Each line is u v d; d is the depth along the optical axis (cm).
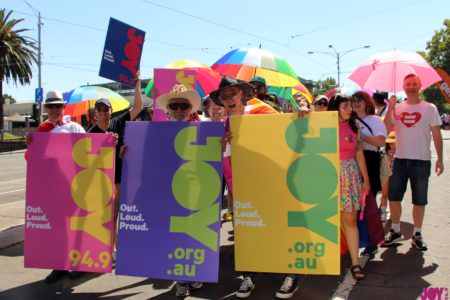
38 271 467
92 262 405
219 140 385
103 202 406
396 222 524
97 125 494
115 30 473
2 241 561
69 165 413
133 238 392
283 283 387
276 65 663
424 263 457
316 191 372
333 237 368
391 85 500
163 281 439
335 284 410
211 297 390
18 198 940
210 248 378
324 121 372
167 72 576
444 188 934
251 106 493
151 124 400
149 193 393
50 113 479
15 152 2966
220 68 673
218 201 380
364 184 425
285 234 378
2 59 3309
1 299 391
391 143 653
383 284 404
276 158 381
